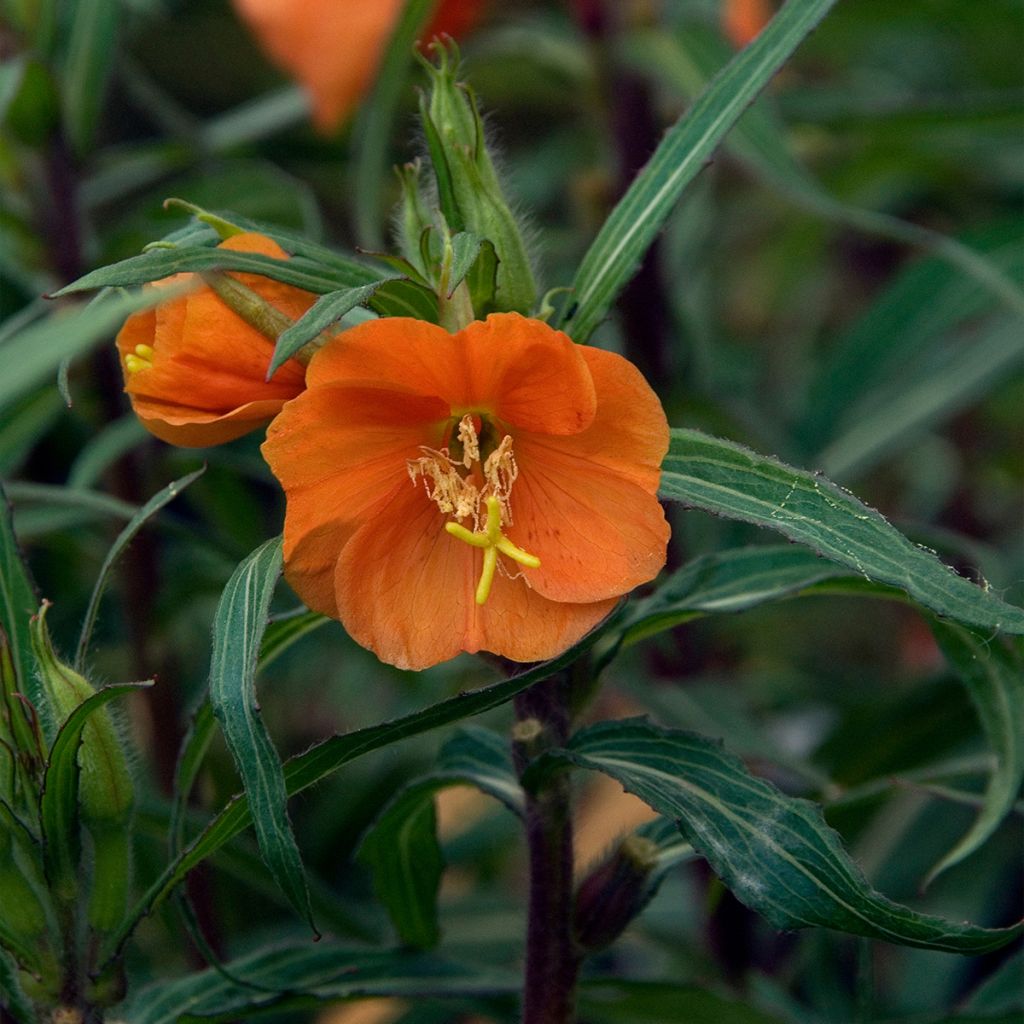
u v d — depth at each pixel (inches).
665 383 31.9
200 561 31.7
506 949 29.9
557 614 24.1
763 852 23.9
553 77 34.3
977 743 31.3
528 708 24.8
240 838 28.1
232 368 24.1
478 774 25.6
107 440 29.4
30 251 30.4
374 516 24.0
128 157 33.5
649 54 31.6
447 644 24.0
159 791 30.7
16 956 24.4
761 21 31.9
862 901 23.7
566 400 23.8
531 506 24.2
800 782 29.9
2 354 21.9
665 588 25.6
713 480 23.8
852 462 32.4
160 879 24.3
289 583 23.9
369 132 29.2
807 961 30.6
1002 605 23.2
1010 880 32.0
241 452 32.8
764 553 25.5
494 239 24.3
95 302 23.7
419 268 24.5
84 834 24.6
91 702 23.9
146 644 30.6
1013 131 34.3
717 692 30.2
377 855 26.2
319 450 23.7
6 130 30.0
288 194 31.5
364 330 23.5
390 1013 30.7
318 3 30.1
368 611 24.0
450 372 23.8
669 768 24.3
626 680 29.9
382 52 30.1
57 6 30.3
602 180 34.0
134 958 30.3
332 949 26.5
